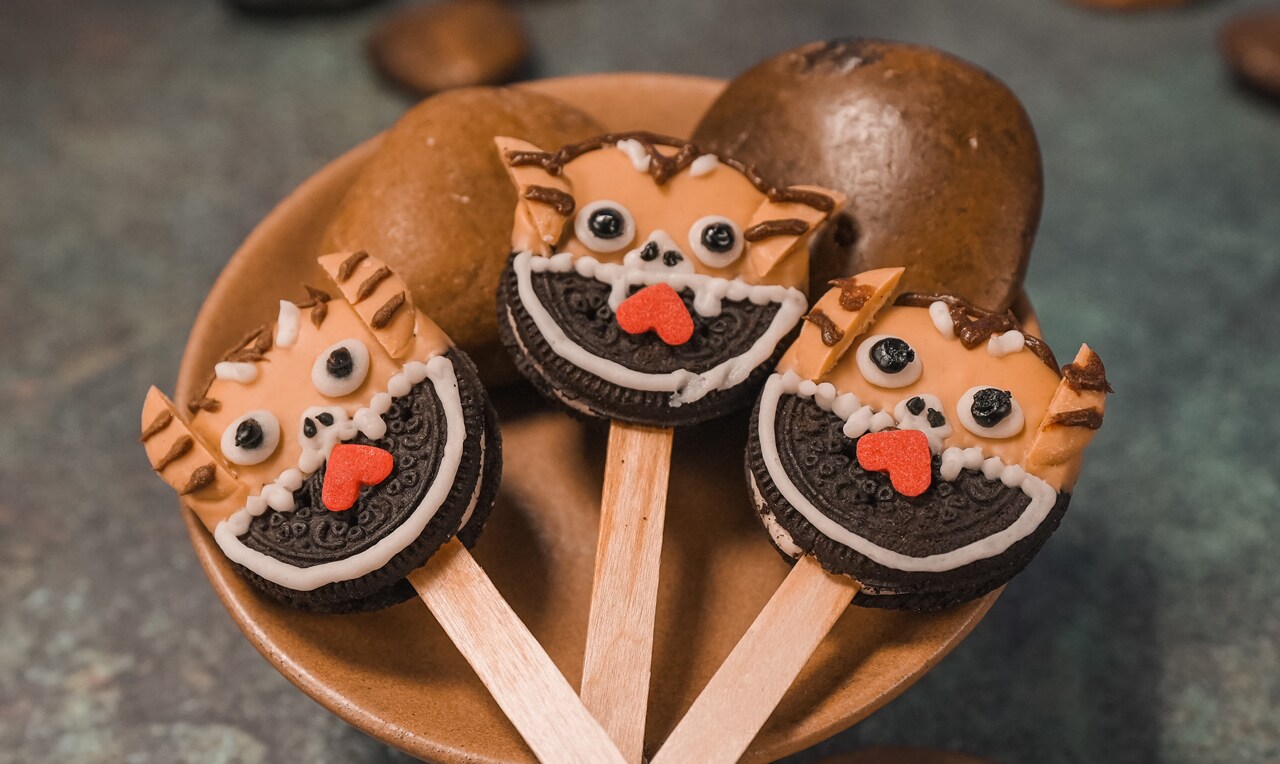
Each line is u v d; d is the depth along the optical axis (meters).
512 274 0.27
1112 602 0.34
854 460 0.25
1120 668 0.33
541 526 0.29
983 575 0.25
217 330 0.29
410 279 0.29
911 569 0.25
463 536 0.26
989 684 0.33
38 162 0.41
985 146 0.29
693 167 0.27
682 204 0.27
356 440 0.26
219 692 0.33
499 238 0.29
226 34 0.45
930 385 0.26
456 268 0.29
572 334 0.26
